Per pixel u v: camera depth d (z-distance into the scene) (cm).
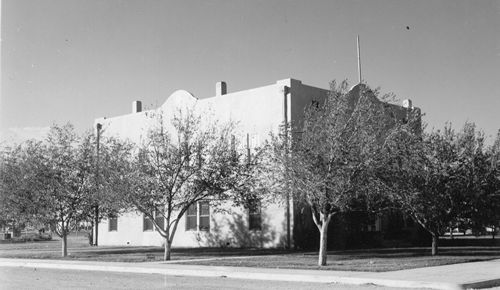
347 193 1908
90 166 2684
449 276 1521
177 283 1547
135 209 2511
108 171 2422
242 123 2941
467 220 2350
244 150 2686
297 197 2061
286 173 1938
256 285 1477
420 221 2375
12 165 2750
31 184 2645
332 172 1880
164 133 2512
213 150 2405
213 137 2492
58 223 2772
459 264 1912
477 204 2305
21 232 5625
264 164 2372
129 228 3538
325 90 2995
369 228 3014
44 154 2678
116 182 2350
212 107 3084
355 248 2888
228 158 2416
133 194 2311
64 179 2670
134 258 2386
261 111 2870
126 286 1481
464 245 3272
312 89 2919
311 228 2767
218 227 3050
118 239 3600
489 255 2325
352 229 2892
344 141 1877
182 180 2372
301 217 2747
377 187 1998
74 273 1919
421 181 2241
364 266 1833
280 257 2300
